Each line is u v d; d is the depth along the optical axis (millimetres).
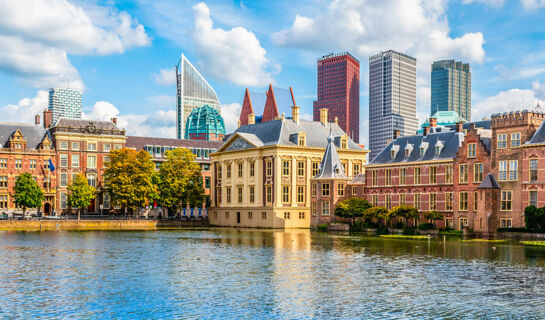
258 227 128625
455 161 97875
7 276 47938
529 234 82375
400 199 110250
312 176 130375
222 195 140500
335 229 114312
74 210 140250
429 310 36594
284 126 131250
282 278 47094
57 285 44031
